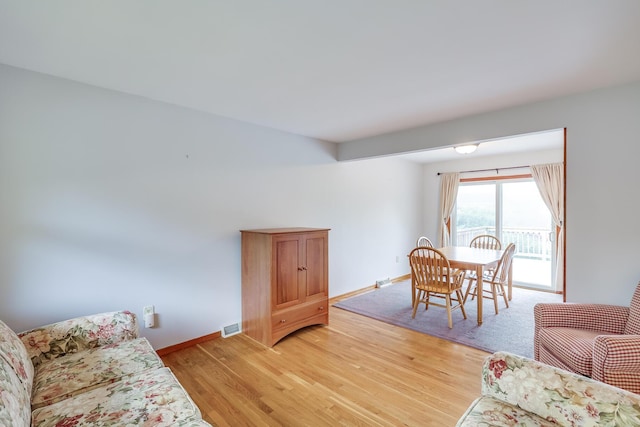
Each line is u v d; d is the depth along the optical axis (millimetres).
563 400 1100
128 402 1333
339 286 4277
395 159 5320
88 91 2191
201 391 2072
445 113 2820
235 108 2713
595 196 2229
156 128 2527
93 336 1854
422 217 6051
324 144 3984
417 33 1528
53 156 2059
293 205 3615
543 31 1504
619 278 2141
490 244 4855
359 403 1948
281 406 1917
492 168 5160
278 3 1294
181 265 2697
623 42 1600
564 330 1978
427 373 2309
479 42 1613
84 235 2191
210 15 1380
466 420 1131
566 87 2203
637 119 2078
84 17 1394
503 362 1270
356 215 4527
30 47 1677
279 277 2816
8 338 1404
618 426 984
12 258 1920
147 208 2490
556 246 4586
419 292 3486
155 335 2555
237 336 3008
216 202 2922
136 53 1744
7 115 1896
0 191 1877
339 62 1843
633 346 1487
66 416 1233
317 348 2730
